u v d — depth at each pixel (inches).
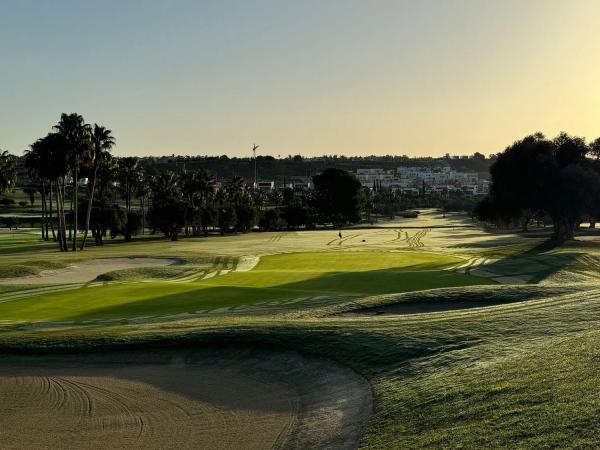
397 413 572.7
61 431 619.5
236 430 603.8
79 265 2474.2
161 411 668.1
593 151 3663.9
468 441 474.0
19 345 935.0
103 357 882.8
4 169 4370.1
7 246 3902.6
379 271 2181.3
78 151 3275.1
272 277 2078.0
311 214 6963.6
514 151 3499.0
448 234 5083.7
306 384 727.7
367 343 813.2
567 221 3612.2
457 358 713.6
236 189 6815.9
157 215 4845.0
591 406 493.4
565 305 974.4
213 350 877.2
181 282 1935.3
